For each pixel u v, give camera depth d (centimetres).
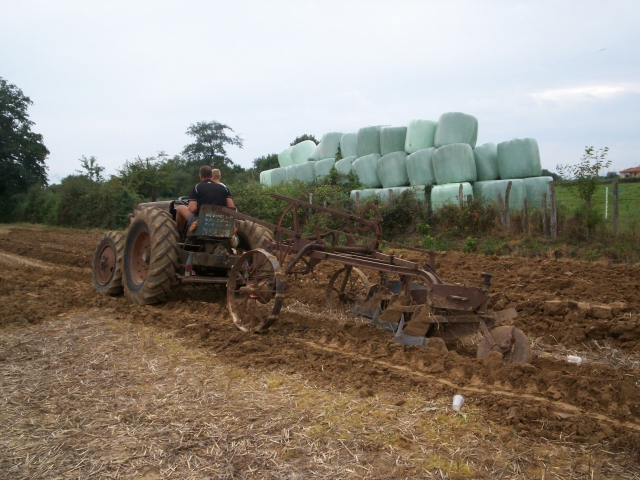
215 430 344
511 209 1442
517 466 301
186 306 701
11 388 417
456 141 1653
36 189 3544
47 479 289
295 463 304
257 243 752
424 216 1590
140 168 2941
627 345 554
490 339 483
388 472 295
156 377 444
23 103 3812
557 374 426
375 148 1989
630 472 298
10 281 882
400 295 566
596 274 943
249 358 489
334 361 474
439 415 365
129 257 756
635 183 2123
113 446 324
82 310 690
